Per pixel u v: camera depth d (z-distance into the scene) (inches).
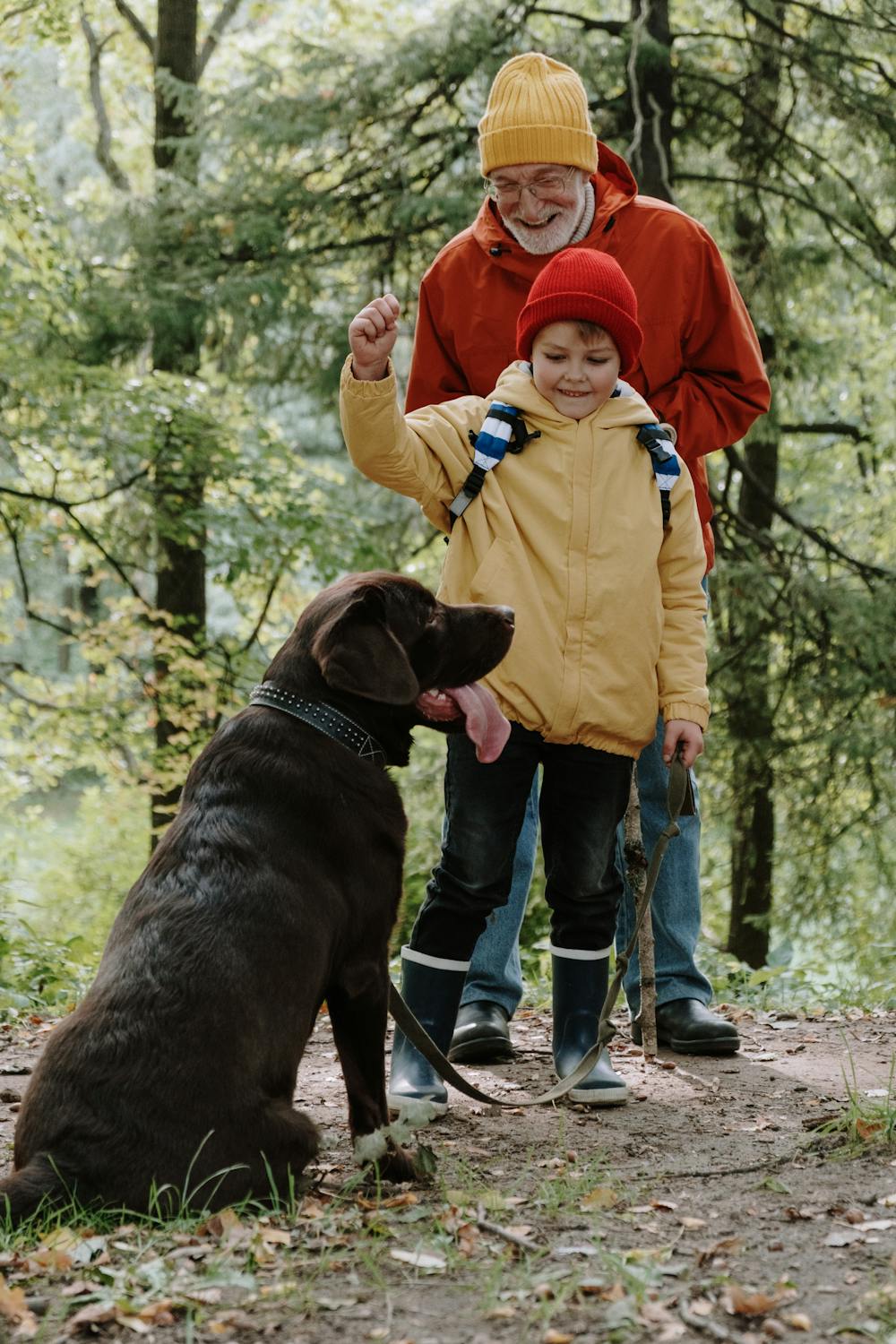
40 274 452.4
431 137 479.8
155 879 112.8
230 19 650.2
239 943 108.2
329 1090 157.5
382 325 127.5
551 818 144.6
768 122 467.2
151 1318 87.7
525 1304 89.3
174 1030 104.0
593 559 136.6
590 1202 109.0
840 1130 131.4
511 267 161.5
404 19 624.4
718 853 589.6
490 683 136.9
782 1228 104.0
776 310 470.0
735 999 251.9
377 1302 90.4
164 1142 101.8
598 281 134.8
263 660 539.2
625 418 139.4
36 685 504.4
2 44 667.4
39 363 454.6
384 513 528.7
